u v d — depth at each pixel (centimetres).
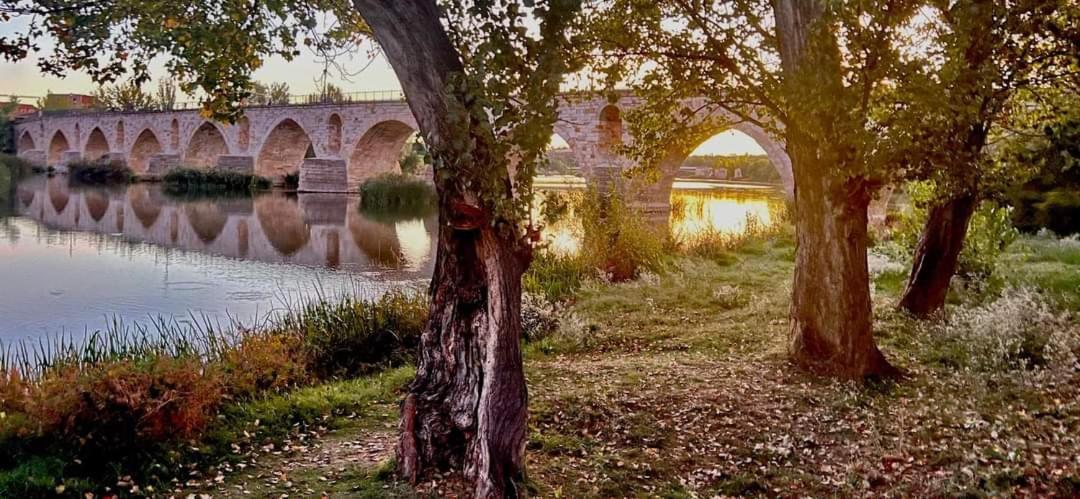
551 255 1644
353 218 3747
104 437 591
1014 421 661
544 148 472
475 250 521
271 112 6556
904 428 659
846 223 820
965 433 636
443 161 479
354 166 6038
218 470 593
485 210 481
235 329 1259
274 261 2258
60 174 7556
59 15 628
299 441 669
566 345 1063
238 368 845
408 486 527
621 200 1711
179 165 6662
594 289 1485
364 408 768
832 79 680
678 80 959
